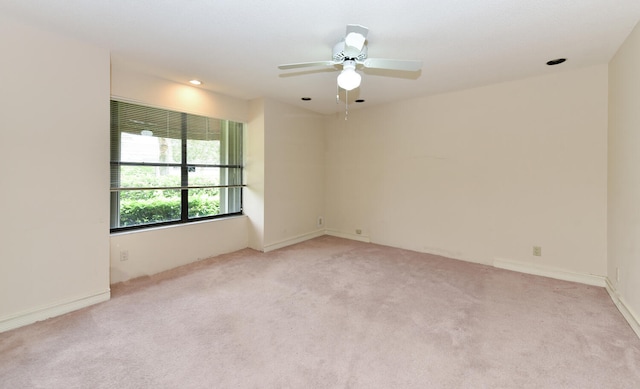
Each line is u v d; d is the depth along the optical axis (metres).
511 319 2.25
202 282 2.99
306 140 4.75
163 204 3.43
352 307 2.46
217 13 1.94
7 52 2.01
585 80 2.88
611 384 1.56
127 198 3.12
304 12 1.92
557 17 1.96
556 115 3.05
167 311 2.37
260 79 3.25
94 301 2.48
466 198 3.69
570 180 3.00
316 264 3.58
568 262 3.05
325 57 2.66
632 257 2.16
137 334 2.03
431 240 4.02
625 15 1.94
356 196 4.80
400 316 2.31
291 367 1.71
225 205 4.11
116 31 2.19
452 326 2.16
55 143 2.24
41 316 2.20
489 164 3.50
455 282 3.01
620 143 2.42
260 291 2.78
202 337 2.00
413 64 2.20
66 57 2.28
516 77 3.17
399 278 3.13
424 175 4.04
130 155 3.11
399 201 4.31
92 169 2.45
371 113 4.55
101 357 1.78
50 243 2.24
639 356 1.79
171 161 3.45
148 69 2.96
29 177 2.13
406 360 1.77
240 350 1.86
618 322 2.19
